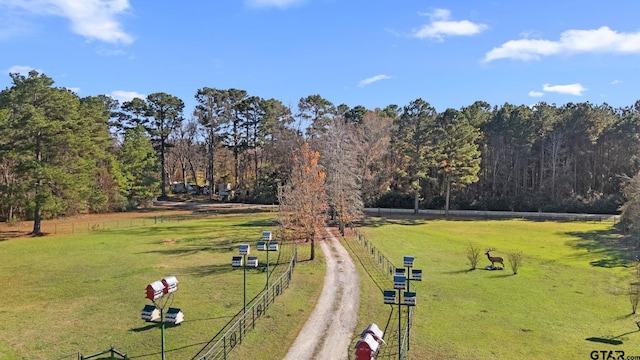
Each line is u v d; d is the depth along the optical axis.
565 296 32.41
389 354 21.78
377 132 77.56
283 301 29.64
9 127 54.81
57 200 56.28
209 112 103.12
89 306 28.97
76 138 58.41
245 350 22.08
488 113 100.25
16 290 32.66
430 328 25.33
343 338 23.77
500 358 21.42
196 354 21.64
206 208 89.69
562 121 89.06
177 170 135.75
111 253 46.12
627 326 26.22
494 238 56.84
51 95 59.12
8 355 21.64
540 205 83.31
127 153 90.69
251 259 29.78
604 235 58.88
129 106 102.44
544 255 46.88
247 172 115.75
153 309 19.81
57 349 22.36
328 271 38.12
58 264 40.97
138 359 21.11
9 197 54.84
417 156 78.19
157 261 42.25
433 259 44.31
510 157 92.19
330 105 87.19
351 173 59.25
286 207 44.94
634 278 37.50
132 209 88.62
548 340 23.86
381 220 71.56
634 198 57.59
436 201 88.25
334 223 63.66
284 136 82.75
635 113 85.19
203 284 33.97
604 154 88.38
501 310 28.91
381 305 29.28
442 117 82.94
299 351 22.14
